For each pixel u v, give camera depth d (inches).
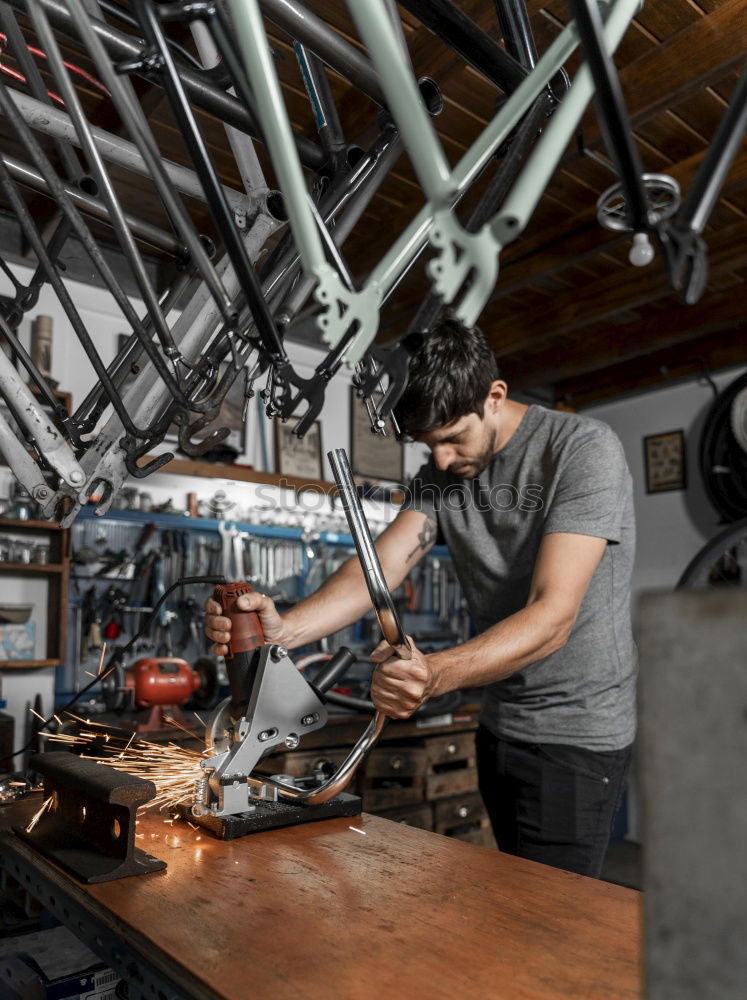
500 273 137.2
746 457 165.5
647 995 16.6
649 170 114.7
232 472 140.7
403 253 30.3
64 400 123.6
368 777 123.6
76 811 46.1
